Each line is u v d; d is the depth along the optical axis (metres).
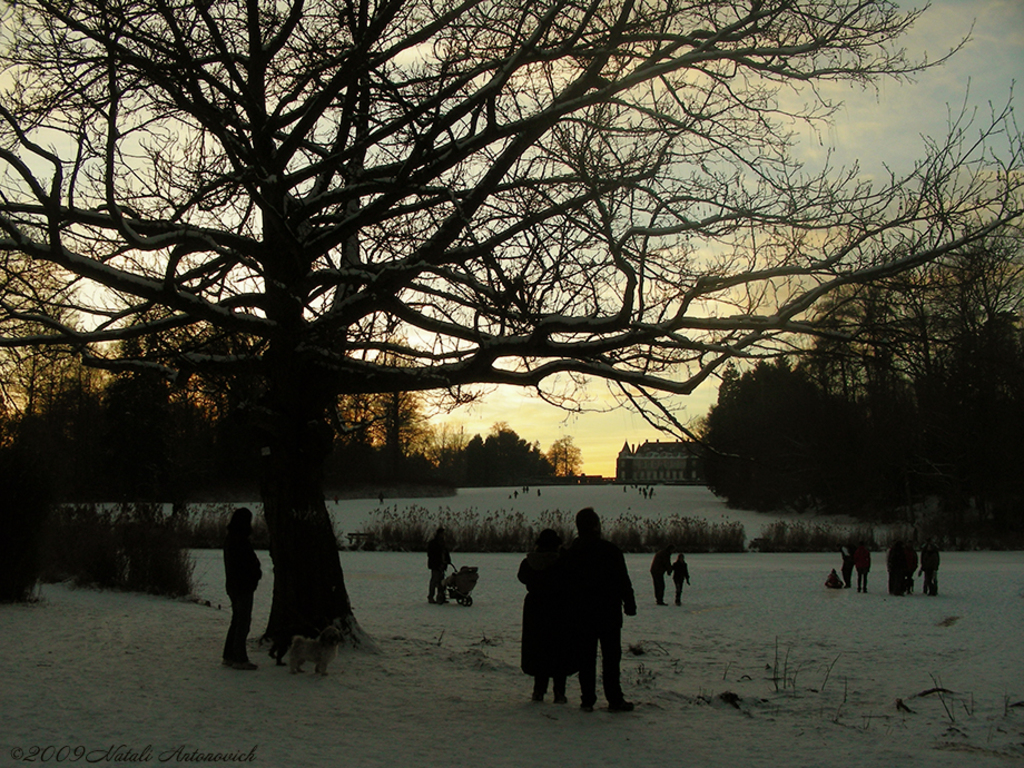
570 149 8.41
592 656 7.44
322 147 10.18
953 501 44.22
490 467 157.50
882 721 7.59
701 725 7.13
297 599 9.65
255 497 64.44
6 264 8.98
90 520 17.80
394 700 7.50
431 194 8.53
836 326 8.80
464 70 8.95
